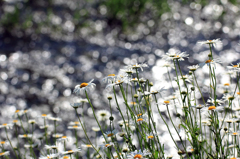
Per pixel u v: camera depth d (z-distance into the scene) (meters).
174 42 11.23
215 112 2.04
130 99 6.68
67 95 7.50
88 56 10.12
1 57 9.88
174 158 2.08
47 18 13.01
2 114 6.57
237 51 9.79
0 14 12.71
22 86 7.95
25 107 6.90
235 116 2.27
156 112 5.75
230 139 2.76
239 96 2.35
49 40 11.65
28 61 9.67
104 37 12.23
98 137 5.33
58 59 9.85
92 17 13.62
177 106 2.13
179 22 13.16
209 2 14.54
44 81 8.26
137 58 9.83
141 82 2.23
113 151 2.98
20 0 13.73
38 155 4.56
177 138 4.12
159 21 13.30
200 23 13.01
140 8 13.77
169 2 14.39
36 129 5.73
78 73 8.73
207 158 2.03
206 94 6.55
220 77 7.42
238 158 1.99
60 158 2.37
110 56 10.07
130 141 2.07
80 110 6.66
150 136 2.02
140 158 1.73
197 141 2.03
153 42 11.44
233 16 13.50
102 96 7.20
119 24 13.45
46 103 7.10
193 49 10.28
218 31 12.13
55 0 14.44
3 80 8.26
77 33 12.51
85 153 4.16
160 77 7.93
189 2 14.55
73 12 13.81
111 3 13.82
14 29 12.32
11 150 4.79
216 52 9.80
